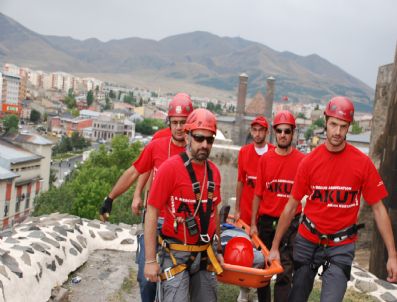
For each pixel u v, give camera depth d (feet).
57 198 132.67
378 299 20.18
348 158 12.57
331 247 12.85
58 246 18.67
